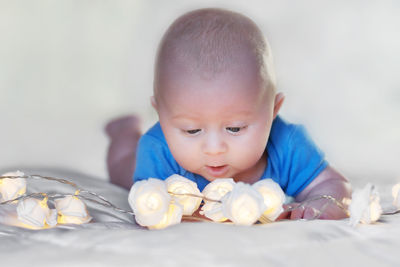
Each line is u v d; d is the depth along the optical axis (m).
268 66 1.33
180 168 1.47
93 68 2.43
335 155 2.01
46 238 0.94
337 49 2.40
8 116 2.22
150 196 1.03
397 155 2.00
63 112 2.26
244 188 1.00
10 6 2.40
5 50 2.35
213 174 1.33
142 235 0.89
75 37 2.45
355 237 0.94
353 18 2.44
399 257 0.83
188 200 1.12
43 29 2.42
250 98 1.26
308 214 1.28
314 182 1.52
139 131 2.06
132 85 2.40
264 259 0.79
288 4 2.45
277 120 1.54
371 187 1.06
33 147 2.09
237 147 1.28
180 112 1.27
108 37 2.47
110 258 0.80
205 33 1.29
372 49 2.38
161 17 2.50
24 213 1.07
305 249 0.85
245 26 1.34
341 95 2.28
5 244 0.91
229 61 1.25
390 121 2.18
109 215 1.29
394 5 2.45
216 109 1.24
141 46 2.47
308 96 2.27
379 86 2.31
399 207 1.20
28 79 2.33
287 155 1.51
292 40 2.42
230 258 0.79
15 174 1.25
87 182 1.70
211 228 0.92
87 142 2.11
